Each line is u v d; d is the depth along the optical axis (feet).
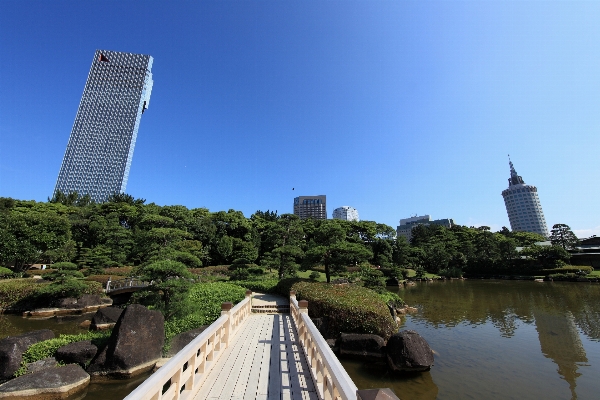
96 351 29.53
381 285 65.67
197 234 130.93
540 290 99.96
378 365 33.65
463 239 194.39
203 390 16.12
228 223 148.77
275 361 20.93
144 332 30.09
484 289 105.29
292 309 37.60
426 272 153.58
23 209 116.88
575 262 160.04
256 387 16.52
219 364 20.34
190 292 44.52
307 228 148.25
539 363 35.58
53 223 83.05
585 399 27.30
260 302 50.44
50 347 30.01
